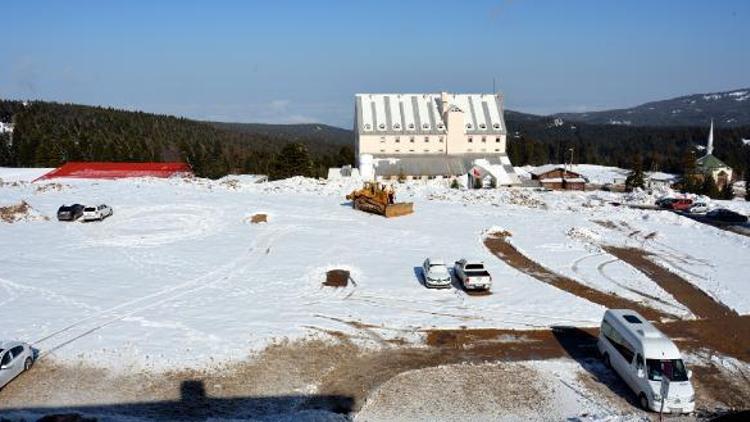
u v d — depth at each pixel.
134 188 66.12
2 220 50.56
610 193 79.25
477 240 48.44
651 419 21.92
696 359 27.58
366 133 111.25
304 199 63.59
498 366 26.42
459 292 35.97
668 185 107.31
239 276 38.31
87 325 29.44
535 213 60.38
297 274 38.88
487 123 114.25
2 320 29.73
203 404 22.44
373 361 26.72
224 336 28.41
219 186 70.44
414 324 31.03
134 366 25.25
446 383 24.75
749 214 63.88
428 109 116.25
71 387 23.44
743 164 180.25
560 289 36.81
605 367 26.52
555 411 22.66
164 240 46.72
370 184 60.28
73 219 51.75
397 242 47.16
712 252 46.62
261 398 23.11
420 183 88.38
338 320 31.28
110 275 37.84
